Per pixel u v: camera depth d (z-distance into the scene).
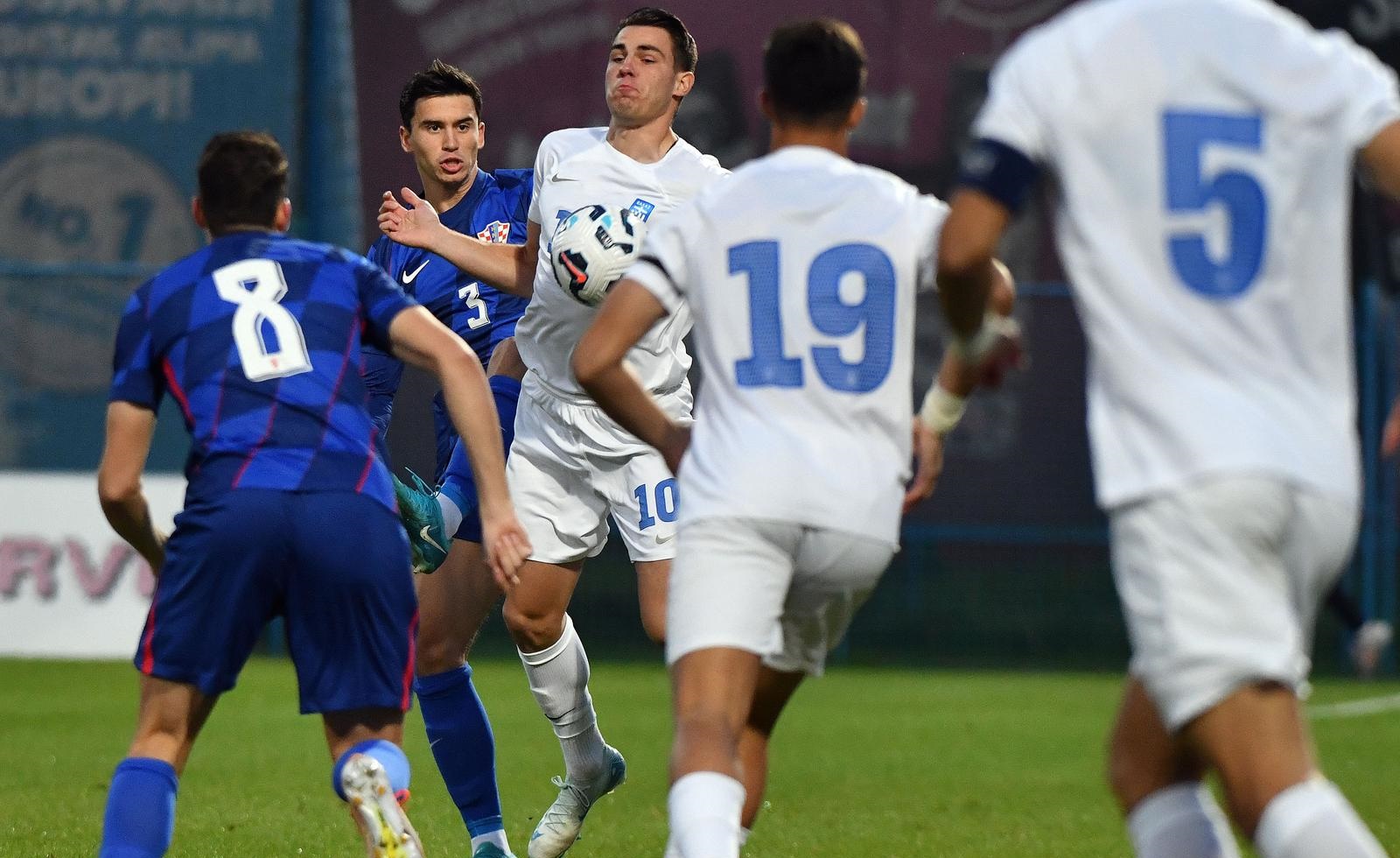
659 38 18.33
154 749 12.83
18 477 41.25
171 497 41.59
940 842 19.66
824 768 26.50
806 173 12.41
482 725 17.89
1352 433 10.39
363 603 12.81
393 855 12.29
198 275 13.15
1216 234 10.15
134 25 46.56
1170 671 9.95
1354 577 47.38
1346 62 10.40
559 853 18.30
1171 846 11.13
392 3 46.94
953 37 49.38
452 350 13.12
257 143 13.68
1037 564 49.16
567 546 18.56
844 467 12.01
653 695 37.25
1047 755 28.28
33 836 19.16
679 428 12.66
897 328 12.30
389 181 46.72
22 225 46.47
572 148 18.78
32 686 36.47
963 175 10.54
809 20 12.80
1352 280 47.38
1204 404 9.97
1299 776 9.80
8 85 46.56
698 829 11.13
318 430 12.79
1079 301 10.40
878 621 48.84
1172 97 10.22
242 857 18.06
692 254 12.27
